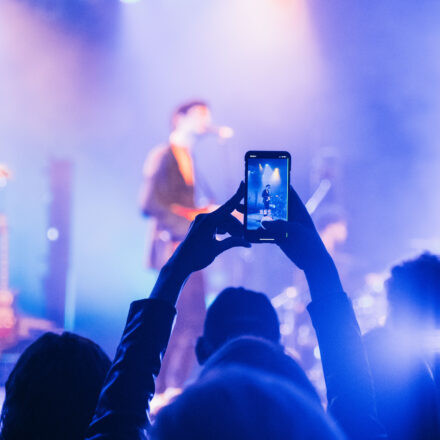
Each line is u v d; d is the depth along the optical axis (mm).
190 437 1191
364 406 1396
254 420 1197
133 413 1321
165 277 1465
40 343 1799
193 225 1534
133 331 1394
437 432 2121
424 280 2303
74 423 1736
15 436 1731
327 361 1443
